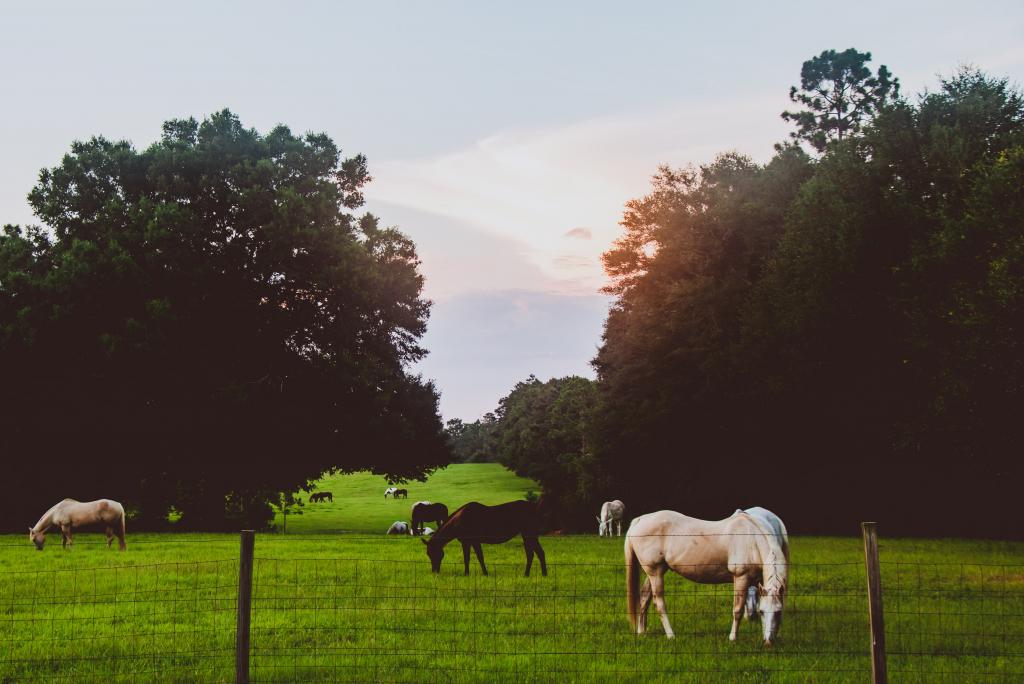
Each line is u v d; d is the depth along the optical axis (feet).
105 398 132.36
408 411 147.13
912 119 107.65
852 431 121.90
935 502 130.82
